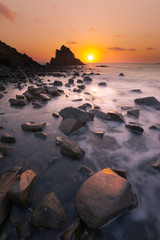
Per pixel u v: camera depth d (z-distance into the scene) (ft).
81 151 9.89
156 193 7.33
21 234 5.05
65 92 32.99
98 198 5.82
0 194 5.94
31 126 13.15
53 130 13.67
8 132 12.81
